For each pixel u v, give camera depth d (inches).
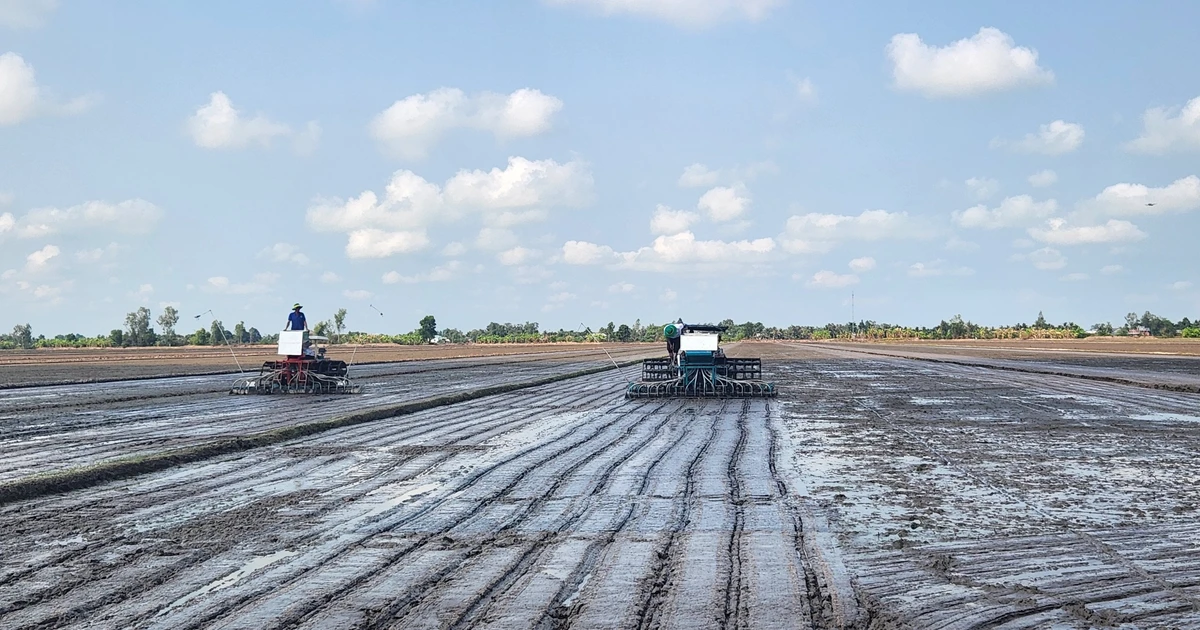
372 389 1478.8
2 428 887.7
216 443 715.4
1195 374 1811.0
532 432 842.8
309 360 1375.5
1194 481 565.6
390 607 315.9
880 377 1742.1
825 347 4877.0
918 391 1357.0
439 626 296.8
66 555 389.1
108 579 352.8
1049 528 436.1
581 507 487.2
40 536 423.5
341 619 304.5
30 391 1446.9
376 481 572.1
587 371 1998.0
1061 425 886.4
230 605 319.6
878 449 714.2
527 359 3169.3
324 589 337.1
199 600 325.7
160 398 1274.6
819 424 903.1
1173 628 296.7
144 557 384.8
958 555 385.7
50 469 611.8
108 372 2176.4
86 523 450.3
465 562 374.6
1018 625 300.0
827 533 425.1
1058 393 1309.1
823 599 325.7
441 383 1652.3
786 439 781.3
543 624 298.7
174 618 306.7
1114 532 428.1
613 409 1084.5
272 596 329.1
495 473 601.6
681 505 491.8
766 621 301.4
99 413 1044.5
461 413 1045.8
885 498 510.6
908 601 323.6
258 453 703.1
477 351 4613.7
